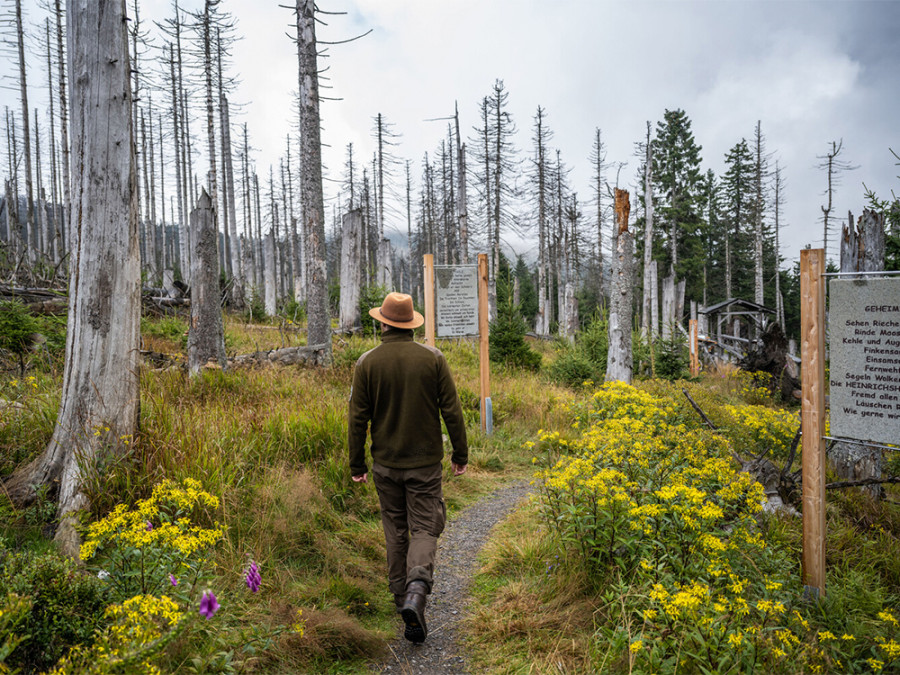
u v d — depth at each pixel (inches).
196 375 282.2
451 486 224.4
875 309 117.3
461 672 108.3
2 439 160.7
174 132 1291.8
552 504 150.3
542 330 1206.3
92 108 147.3
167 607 82.0
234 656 99.6
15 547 119.9
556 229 1683.1
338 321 746.8
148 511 107.4
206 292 319.3
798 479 181.5
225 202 1216.8
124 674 75.1
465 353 518.3
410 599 108.1
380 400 122.8
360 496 188.9
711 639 92.0
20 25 1066.7
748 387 476.1
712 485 145.9
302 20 454.6
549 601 128.8
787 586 117.7
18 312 288.8
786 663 92.1
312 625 114.1
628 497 130.9
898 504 189.9
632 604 108.6
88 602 93.7
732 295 1926.7
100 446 144.3
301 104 455.8
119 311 150.1
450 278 299.4
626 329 418.9
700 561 112.5
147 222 1312.7
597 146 1625.2
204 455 162.2
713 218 1994.3
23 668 82.9
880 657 99.5
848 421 121.1
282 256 1920.5
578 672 103.2
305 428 214.7
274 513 155.8
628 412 252.1
